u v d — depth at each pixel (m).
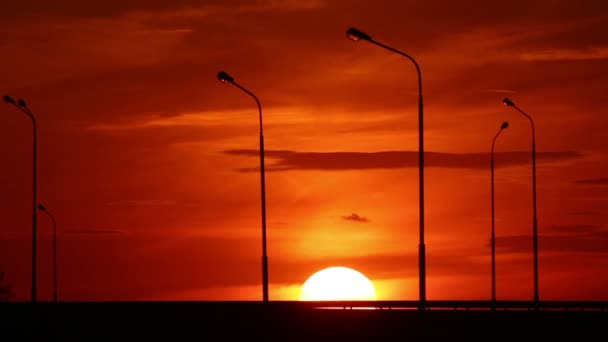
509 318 179.12
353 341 183.75
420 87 164.12
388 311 182.25
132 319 198.38
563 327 178.00
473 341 179.12
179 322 196.62
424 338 180.38
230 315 193.25
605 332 176.25
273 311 189.25
